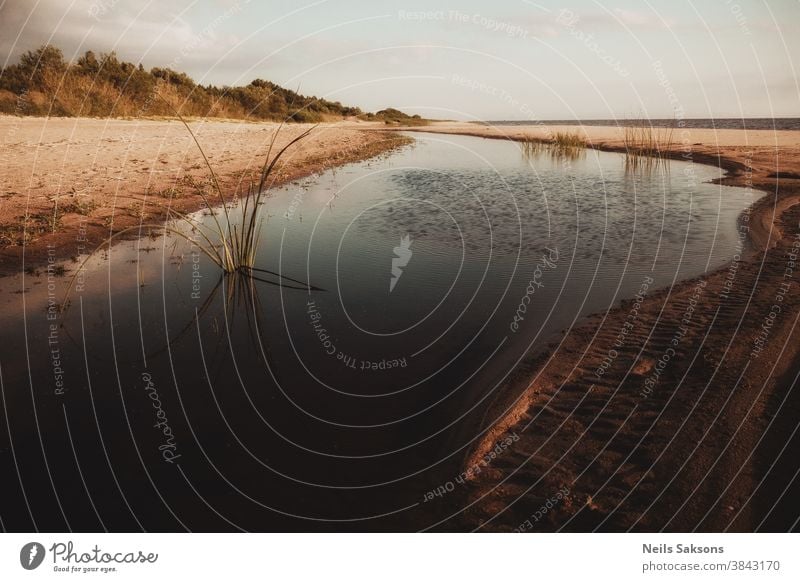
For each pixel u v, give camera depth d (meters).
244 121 26.80
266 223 8.49
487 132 31.39
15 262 6.27
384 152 19.28
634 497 2.63
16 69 19.70
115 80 21.92
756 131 27.95
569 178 12.77
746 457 2.79
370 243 7.36
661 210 8.91
